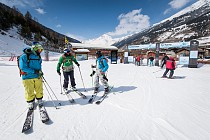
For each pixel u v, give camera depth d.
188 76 9.66
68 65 5.39
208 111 3.60
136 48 21.50
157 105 4.03
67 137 2.58
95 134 2.67
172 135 2.61
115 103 4.23
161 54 35.59
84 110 3.75
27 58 3.56
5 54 37.66
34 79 3.67
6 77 8.41
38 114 3.51
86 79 8.20
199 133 2.66
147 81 7.65
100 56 5.16
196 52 15.59
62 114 3.51
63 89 5.84
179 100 4.43
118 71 12.29
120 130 2.80
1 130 2.77
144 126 2.94
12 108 3.81
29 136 2.60
